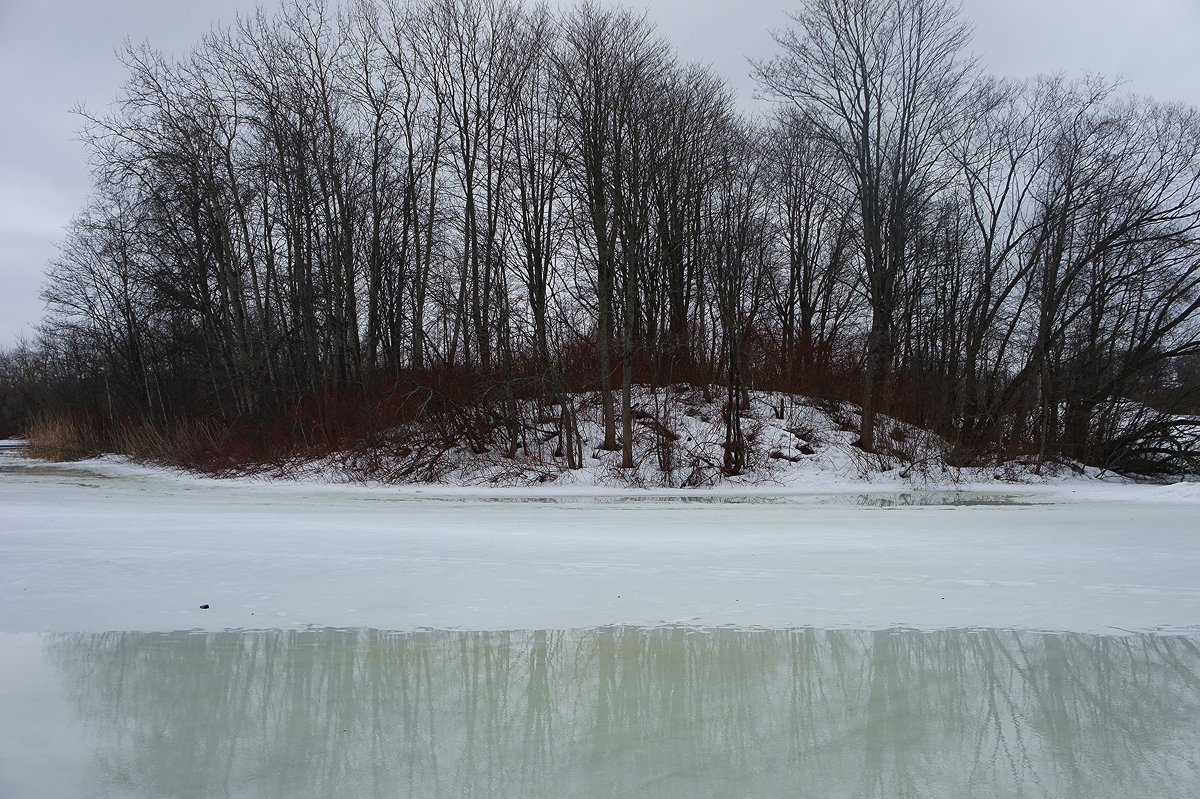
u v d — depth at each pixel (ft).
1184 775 13.57
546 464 93.66
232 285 121.49
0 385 281.95
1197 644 21.56
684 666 20.07
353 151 116.06
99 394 184.44
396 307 120.47
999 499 71.10
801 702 17.44
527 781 13.48
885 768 13.98
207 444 114.52
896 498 72.54
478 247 111.34
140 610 25.89
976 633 22.80
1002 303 112.98
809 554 36.17
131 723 16.44
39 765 14.28
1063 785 13.19
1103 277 103.24
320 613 25.45
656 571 32.01
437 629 23.59
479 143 107.45
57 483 93.97
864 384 104.32
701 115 117.08
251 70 112.78
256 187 119.55
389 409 101.04
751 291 130.31
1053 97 105.50
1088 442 103.19
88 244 168.66
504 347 97.91
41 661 20.62
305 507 62.85
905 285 120.67
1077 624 23.67
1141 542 39.68
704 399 109.81
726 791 13.07
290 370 117.80
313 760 14.48
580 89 94.68
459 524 49.32
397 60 108.68
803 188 132.77
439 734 15.84
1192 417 106.32
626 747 15.08
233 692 18.31
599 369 104.73
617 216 94.27
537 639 22.53
